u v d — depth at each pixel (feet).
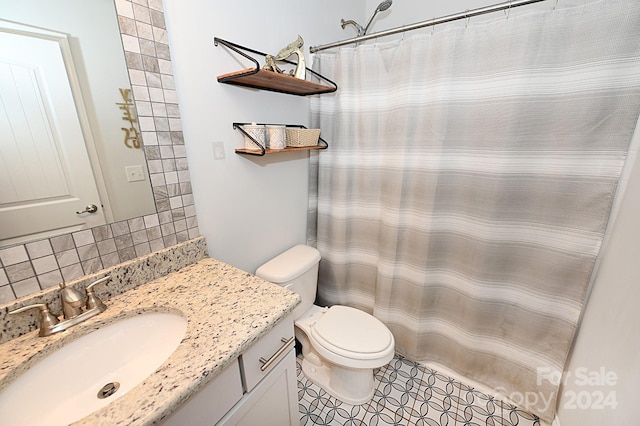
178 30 2.98
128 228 2.87
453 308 4.71
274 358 2.62
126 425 1.51
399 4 5.77
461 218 4.28
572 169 3.34
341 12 5.46
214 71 3.41
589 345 3.36
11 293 2.22
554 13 3.09
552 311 3.80
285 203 5.02
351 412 4.41
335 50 5.36
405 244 4.83
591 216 3.32
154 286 2.96
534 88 3.34
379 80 4.51
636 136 2.98
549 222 3.61
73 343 2.30
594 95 3.07
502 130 3.60
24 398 1.95
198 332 2.22
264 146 3.89
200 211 3.57
